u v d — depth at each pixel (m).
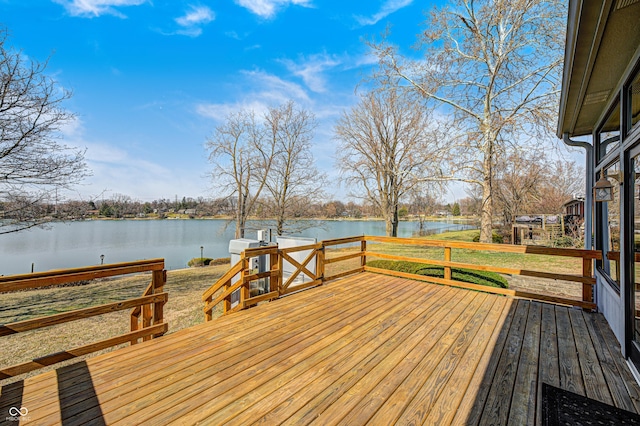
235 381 2.13
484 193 11.77
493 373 2.28
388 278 5.50
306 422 1.72
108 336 5.08
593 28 1.99
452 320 3.41
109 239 20.09
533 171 16.00
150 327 2.79
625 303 2.54
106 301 7.58
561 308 3.85
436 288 4.80
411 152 13.98
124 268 2.62
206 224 25.64
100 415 1.76
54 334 5.18
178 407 1.84
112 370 2.26
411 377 2.21
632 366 2.31
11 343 4.78
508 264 9.27
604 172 3.65
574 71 2.59
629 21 1.88
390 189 15.74
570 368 2.37
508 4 10.10
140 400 1.91
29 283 2.09
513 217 17.33
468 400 1.94
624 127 2.63
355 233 23.06
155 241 19.83
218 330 3.06
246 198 15.71
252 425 1.69
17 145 6.48
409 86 13.07
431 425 1.70
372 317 3.48
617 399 1.96
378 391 2.03
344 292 4.55
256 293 5.27
